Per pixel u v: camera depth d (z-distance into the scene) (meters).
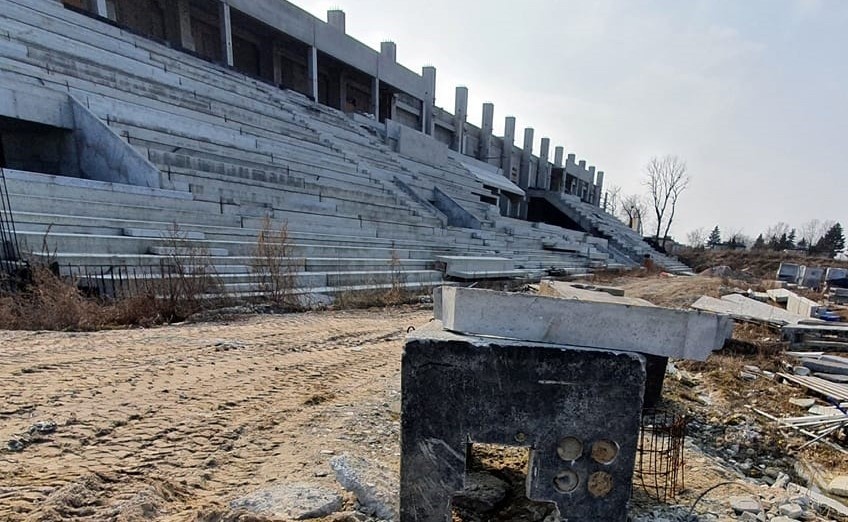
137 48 15.91
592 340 2.76
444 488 2.63
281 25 21.55
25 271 7.29
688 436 5.43
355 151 22.17
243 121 16.89
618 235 44.22
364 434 4.03
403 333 8.52
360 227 16.39
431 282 15.38
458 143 37.25
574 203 46.53
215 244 10.64
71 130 11.61
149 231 9.84
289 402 4.58
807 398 6.88
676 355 2.69
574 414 2.54
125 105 12.34
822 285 24.28
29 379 4.52
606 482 2.57
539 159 49.84
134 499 2.70
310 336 7.63
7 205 8.09
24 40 12.04
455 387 2.58
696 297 15.72
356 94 29.98
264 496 2.83
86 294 7.82
